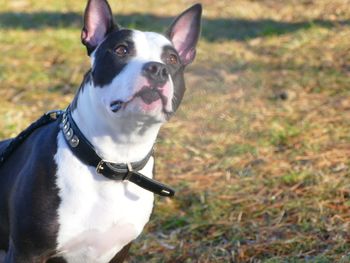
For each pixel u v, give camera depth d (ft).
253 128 35.81
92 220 19.24
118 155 19.16
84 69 45.70
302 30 51.57
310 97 39.70
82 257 19.97
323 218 26.81
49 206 18.94
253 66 45.01
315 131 35.09
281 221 27.09
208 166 31.99
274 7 60.80
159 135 35.22
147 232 26.73
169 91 18.17
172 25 21.42
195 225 26.84
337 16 55.77
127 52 18.80
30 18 58.34
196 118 37.14
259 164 31.81
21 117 37.09
